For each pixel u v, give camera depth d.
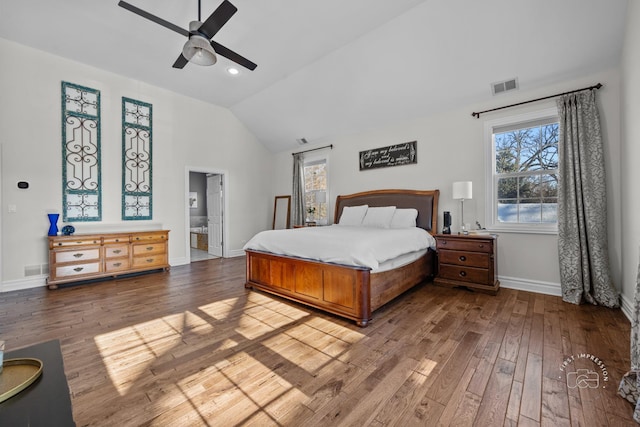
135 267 4.24
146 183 4.79
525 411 1.34
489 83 3.46
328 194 5.61
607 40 2.68
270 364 1.78
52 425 0.71
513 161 3.57
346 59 3.84
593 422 1.27
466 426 1.25
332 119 5.07
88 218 4.18
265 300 3.08
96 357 1.87
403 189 4.49
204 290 3.48
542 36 2.83
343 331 2.27
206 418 1.31
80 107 4.11
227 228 6.03
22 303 2.98
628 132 2.51
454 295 3.20
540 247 3.30
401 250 2.92
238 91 5.07
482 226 3.72
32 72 3.72
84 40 3.57
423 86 3.82
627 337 2.09
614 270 2.80
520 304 2.87
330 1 2.88
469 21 2.93
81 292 3.40
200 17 2.87
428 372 1.68
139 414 1.33
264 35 3.44
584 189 2.85
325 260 2.62
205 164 5.62
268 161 6.84
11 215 3.55
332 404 1.41
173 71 4.37
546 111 3.24
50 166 3.86
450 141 4.01
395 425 1.26
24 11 3.05
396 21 3.16
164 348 2.00
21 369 0.96
